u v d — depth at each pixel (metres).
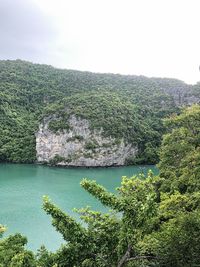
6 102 159.38
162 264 19.38
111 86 190.00
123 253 17.50
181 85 188.62
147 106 164.62
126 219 16.22
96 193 17.28
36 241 43.34
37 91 175.88
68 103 133.62
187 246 18.92
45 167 118.50
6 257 18.45
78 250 17.31
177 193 23.16
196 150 34.88
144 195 17.08
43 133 127.00
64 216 17.23
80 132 125.75
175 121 41.94
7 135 138.38
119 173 106.12
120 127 129.75
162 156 41.06
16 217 52.94
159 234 19.41
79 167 122.75
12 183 81.44
